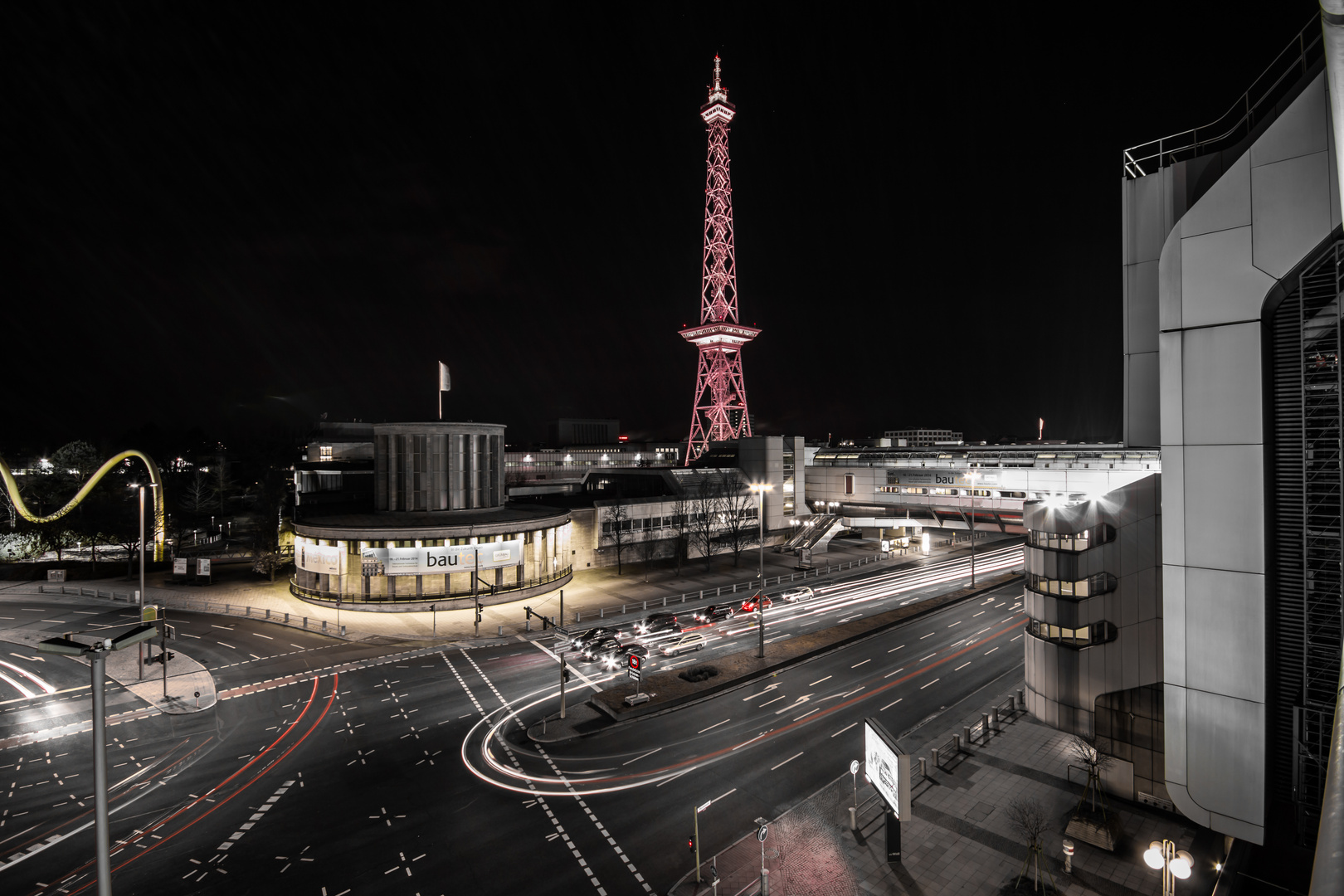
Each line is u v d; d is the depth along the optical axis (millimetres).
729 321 149500
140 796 31422
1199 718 22312
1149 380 28109
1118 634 30766
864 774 33844
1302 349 20781
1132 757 31234
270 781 32969
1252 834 21438
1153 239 27797
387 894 24750
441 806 30781
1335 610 21047
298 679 47344
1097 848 27672
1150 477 29859
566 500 102812
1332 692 20812
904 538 104625
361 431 140625
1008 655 52188
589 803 31078
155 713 41094
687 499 99938
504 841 28062
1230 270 21156
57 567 81750
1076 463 87812
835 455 124375
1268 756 21375
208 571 75250
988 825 29375
